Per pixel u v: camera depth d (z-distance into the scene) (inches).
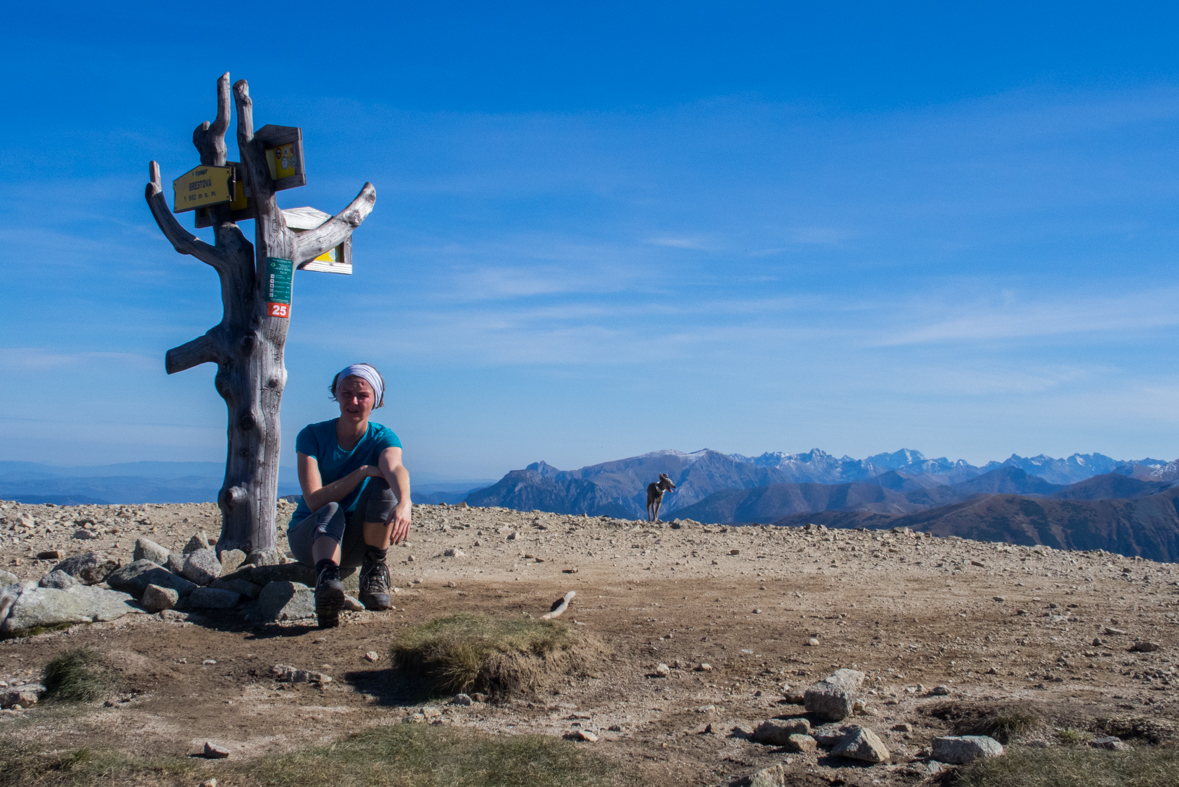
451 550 393.1
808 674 186.9
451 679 171.3
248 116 298.2
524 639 187.0
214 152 306.3
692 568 369.4
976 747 124.1
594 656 194.7
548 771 121.0
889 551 435.5
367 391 239.1
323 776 115.5
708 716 156.9
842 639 220.5
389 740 132.7
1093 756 114.1
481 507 567.8
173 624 220.4
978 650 206.2
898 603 278.8
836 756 130.6
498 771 120.6
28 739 130.0
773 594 297.3
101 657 176.4
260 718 152.2
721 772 126.0
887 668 191.0
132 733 138.6
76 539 376.8
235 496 293.9
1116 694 158.6
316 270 329.7
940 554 426.3
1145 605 274.1
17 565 311.7
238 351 297.7
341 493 233.5
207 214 314.8
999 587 320.2
